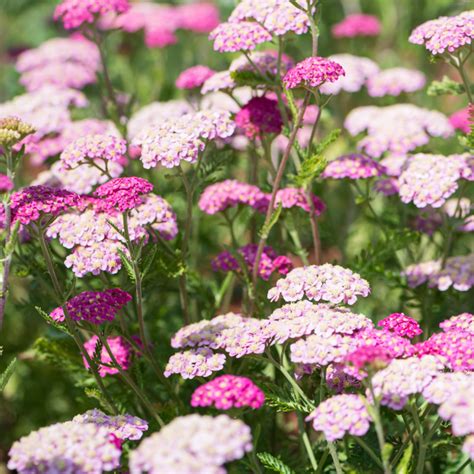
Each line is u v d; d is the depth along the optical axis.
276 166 8.73
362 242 9.78
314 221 6.95
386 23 12.47
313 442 7.04
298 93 7.93
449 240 7.14
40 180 7.48
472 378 4.78
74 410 8.11
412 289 7.25
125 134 8.05
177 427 4.28
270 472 6.15
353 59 9.49
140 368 6.88
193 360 5.73
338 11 12.43
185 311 6.96
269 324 5.69
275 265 6.77
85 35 8.30
